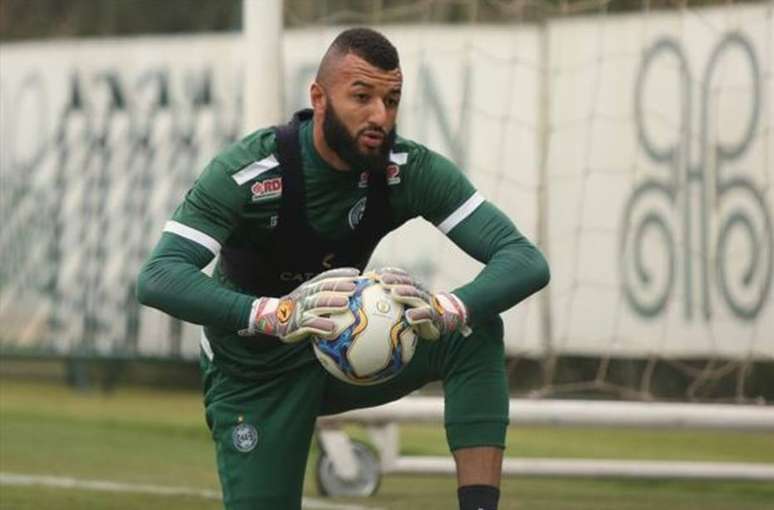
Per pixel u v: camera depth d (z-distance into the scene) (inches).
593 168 1198.3
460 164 1244.5
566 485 1059.9
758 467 969.5
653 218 1174.3
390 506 911.0
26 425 1384.1
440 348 564.4
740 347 1136.2
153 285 534.0
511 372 1274.6
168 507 911.7
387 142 535.2
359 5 1453.0
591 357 1213.1
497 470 559.5
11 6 1715.1
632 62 1188.5
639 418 957.8
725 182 1146.0
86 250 1617.9
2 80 1675.7
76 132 1625.2
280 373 571.2
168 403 1633.9
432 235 1232.2
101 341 1605.6
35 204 1652.3
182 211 547.5
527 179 1219.9
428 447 1275.8
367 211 557.6
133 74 1587.1
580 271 1195.3
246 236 560.4
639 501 967.0
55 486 1003.3
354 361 527.8
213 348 578.9
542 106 1217.4
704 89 1160.8
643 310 1173.7
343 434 962.7
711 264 1146.0
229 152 549.3
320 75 536.4
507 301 550.0
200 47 1539.1
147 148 1577.3
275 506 580.7
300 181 546.0
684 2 1171.3
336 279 530.0
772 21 1130.7
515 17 1330.0
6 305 1672.0
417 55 1264.8
